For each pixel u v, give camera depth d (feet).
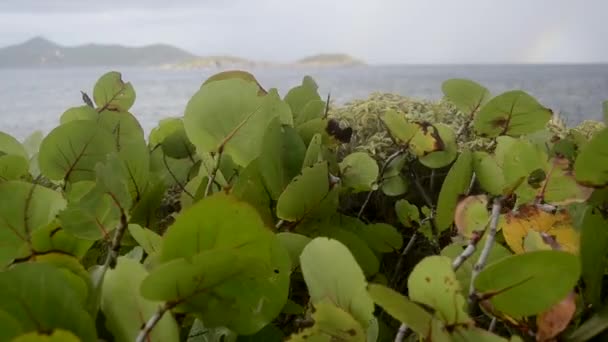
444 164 2.39
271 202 1.92
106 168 1.43
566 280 1.13
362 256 1.86
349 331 1.20
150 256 1.57
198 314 1.27
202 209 1.21
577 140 2.50
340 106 3.46
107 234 1.50
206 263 1.17
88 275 1.42
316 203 1.76
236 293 1.27
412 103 3.34
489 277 1.18
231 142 1.84
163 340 1.24
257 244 1.27
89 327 1.16
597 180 1.56
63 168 2.01
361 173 2.17
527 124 2.40
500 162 2.21
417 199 2.76
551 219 1.60
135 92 2.75
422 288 1.18
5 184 1.54
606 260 1.43
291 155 2.01
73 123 1.97
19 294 1.13
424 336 1.07
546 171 1.76
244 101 1.82
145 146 1.93
